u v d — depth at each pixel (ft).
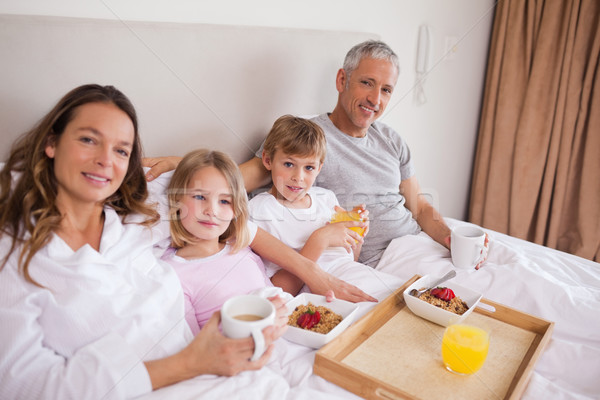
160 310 2.72
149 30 3.25
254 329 2.35
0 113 2.65
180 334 2.70
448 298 3.32
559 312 3.41
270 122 4.33
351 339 2.92
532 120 6.61
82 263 2.49
